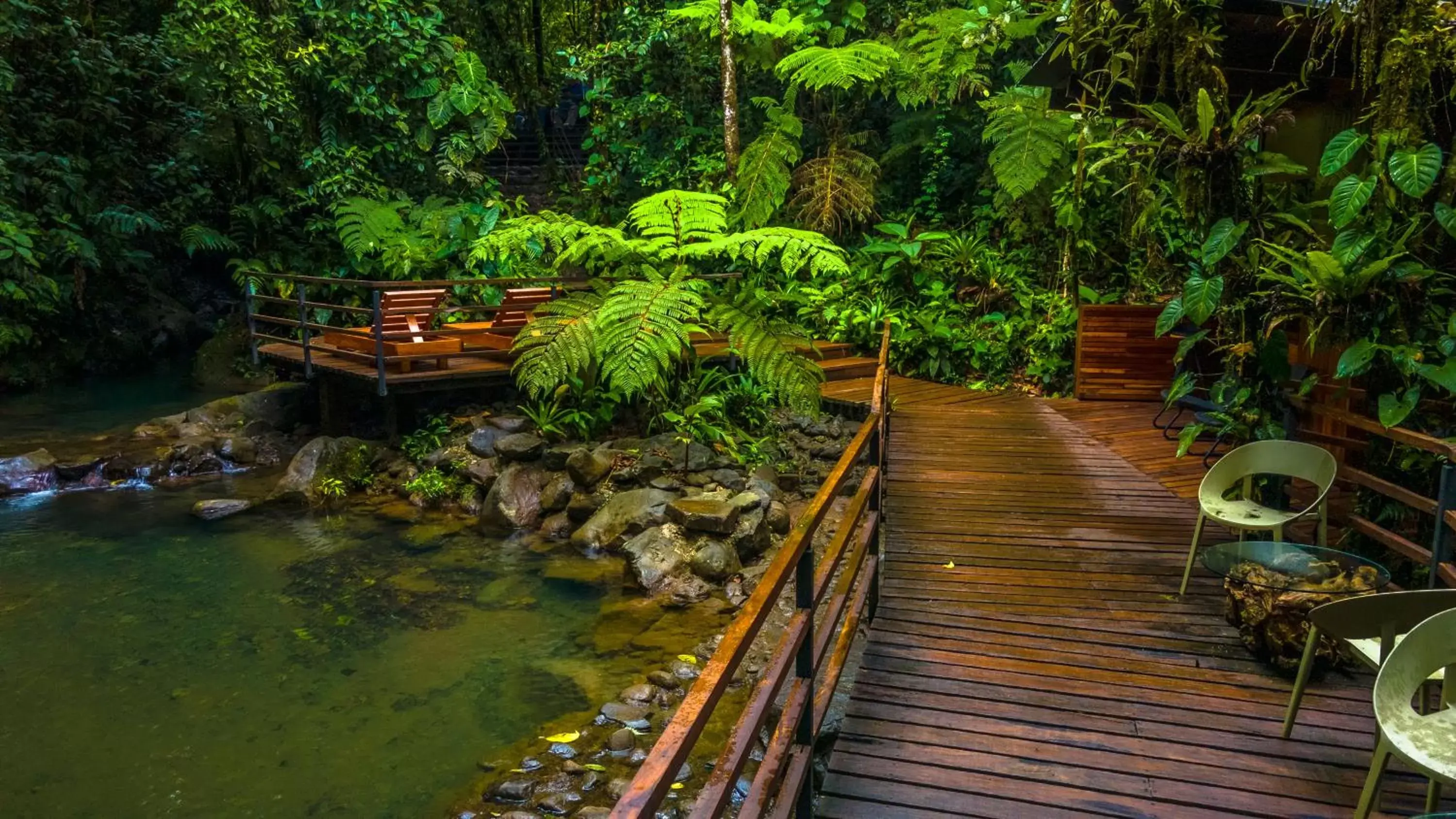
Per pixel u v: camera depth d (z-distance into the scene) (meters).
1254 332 4.98
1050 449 6.79
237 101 10.12
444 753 3.75
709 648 4.66
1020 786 2.72
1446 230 3.97
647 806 1.16
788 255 7.09
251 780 3.54
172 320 12.14
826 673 3.04
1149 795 2.66
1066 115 10.06
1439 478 4.05
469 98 10.92
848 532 3.01
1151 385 8.61
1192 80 5.04
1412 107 4.19
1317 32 4.67
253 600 5.26
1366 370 4.23
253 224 10.97
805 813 2.46
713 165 11.49
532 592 5.42
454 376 7.72
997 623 3.84
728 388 8.12
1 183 9.84
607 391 7.80
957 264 10.75
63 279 10.57
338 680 4.34
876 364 9.70
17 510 6.82
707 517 5.73
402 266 10.10
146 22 11.71
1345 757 2.84
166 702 4.13
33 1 10.24
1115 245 10.12
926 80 11.17
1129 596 4.11
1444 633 2.20
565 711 4.08
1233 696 3.22
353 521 6.70
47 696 4.18
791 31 11.36
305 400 8.85
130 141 11.36
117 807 3.37
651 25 11.78
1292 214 5.08
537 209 14.09
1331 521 4.96
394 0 10.73
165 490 7.37
